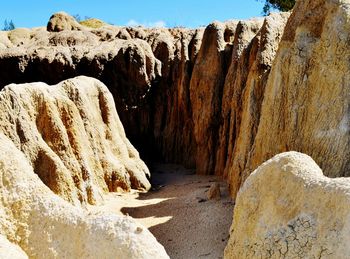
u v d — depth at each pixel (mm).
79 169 18875
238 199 11133
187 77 31641
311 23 15016
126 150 25594
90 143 21969
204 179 26734
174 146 32875
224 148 26656
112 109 25422
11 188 10023
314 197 9242
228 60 28469
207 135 28609
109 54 34156
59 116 19484
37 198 9969
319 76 14133
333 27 13984
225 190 22141
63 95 21344
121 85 33719
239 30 27031
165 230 18016
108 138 24438
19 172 10219
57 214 9625
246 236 10477
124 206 21047
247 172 17078
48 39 40688
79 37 40281
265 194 10438
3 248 8742
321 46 14250
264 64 20500
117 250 8617
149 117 33875
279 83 15469
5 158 10219
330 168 13398
